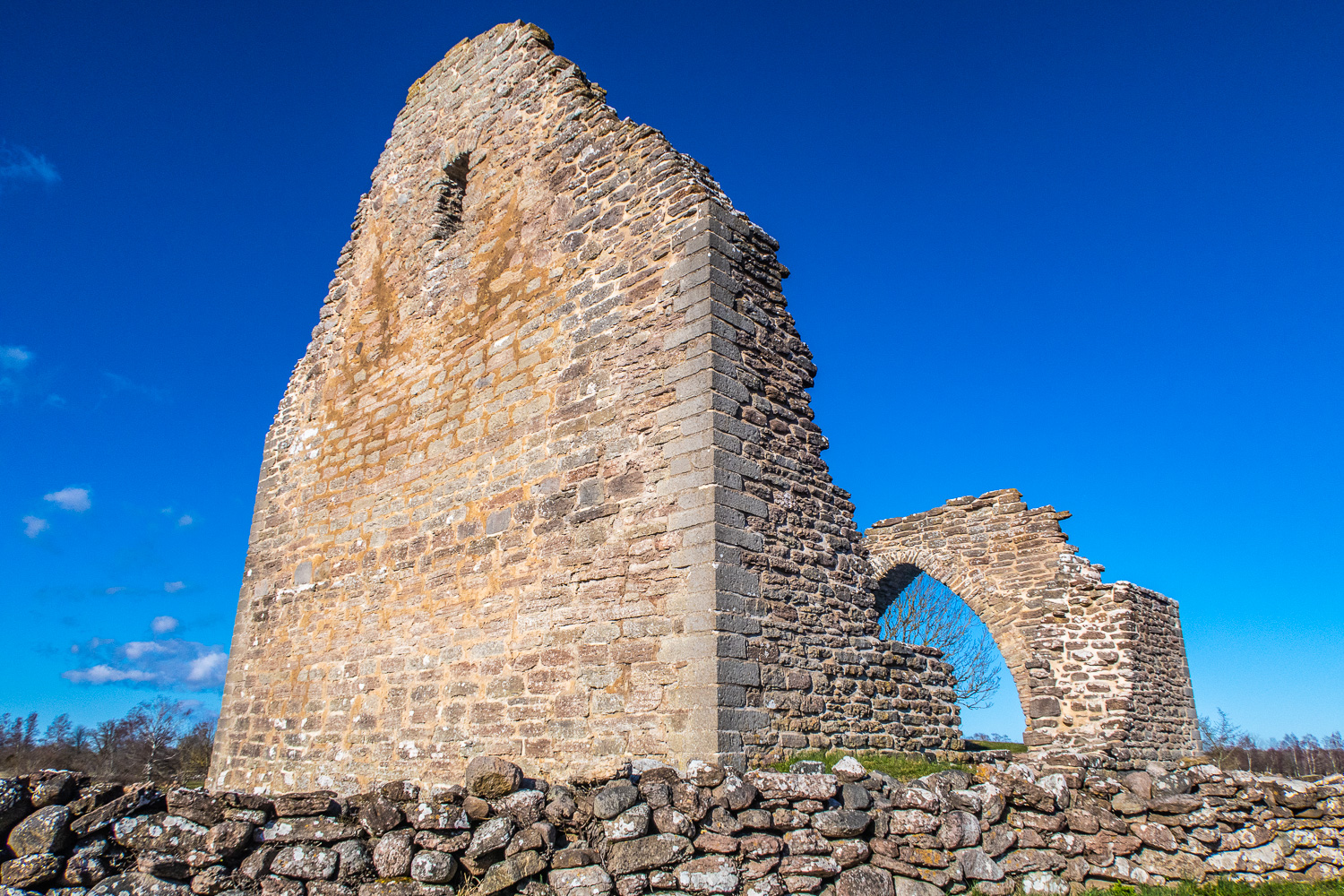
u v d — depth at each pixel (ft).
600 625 25.61
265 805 15.55
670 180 29.17
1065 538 55.77
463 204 40.19
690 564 23.79
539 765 25.76
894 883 17.49
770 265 29.50
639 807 16.60
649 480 25.94
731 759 21.53
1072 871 19.17
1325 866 20.27
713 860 16.47
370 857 15.33
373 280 43.16
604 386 28.58
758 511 25.13
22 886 13.65
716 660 22.18
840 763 18.76
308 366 45.44
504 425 31.81
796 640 24.76
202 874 14.49
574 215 32.37
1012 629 55.57
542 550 28.43
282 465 44.04
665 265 28.25
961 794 19.06
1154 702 52.85
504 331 33.53
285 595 40.04
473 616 30.04
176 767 66.44
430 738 29.89
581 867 15.74
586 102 34.27
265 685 38.99
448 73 43.09
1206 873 19.72
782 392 27.94
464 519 31.94
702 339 26.00
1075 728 51.52
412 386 37.40
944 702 30.19
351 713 33.71
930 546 60.70
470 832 15.79
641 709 23.62
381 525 35.99
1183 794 20.76
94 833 14.42
